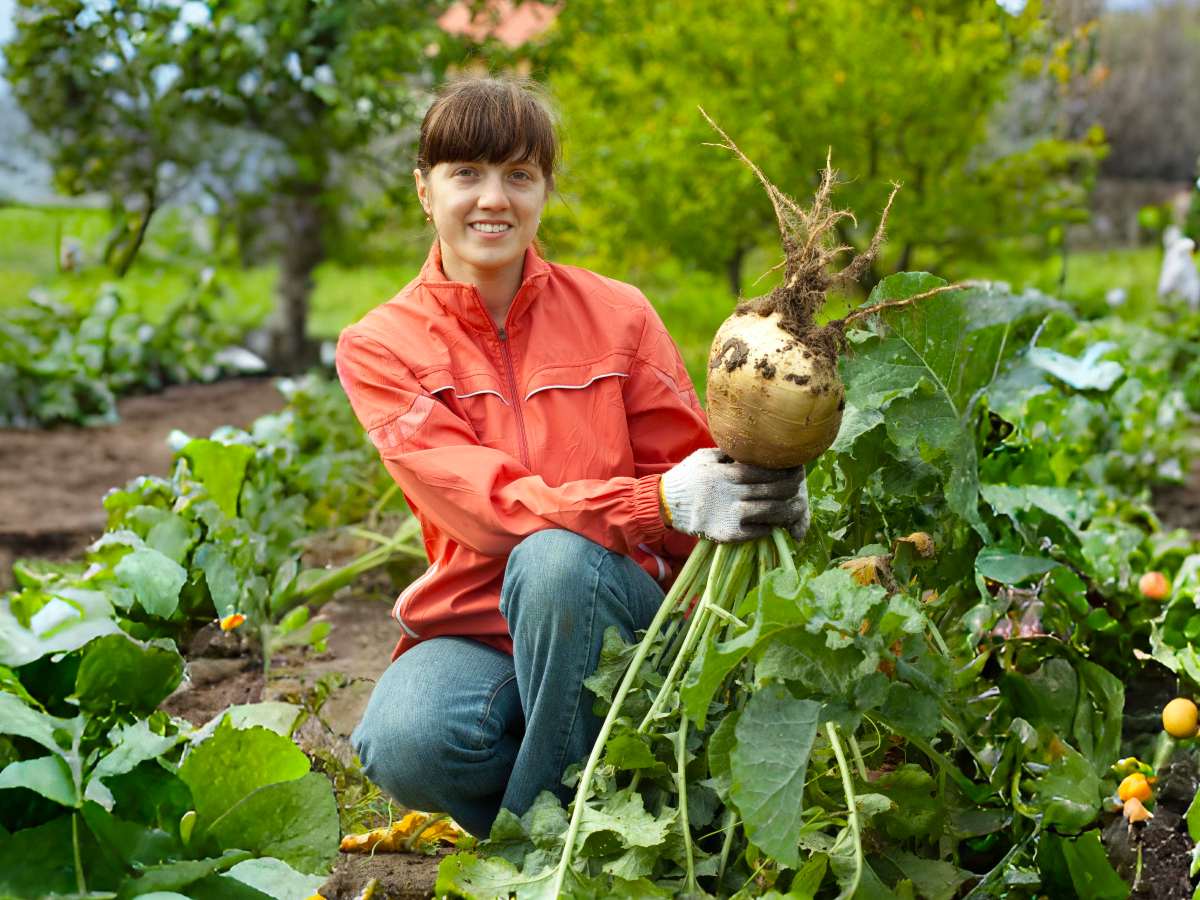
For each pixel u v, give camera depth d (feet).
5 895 6.76
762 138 22.31
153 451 23.17
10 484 20.53
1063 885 7.63
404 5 24.31
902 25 22.67
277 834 7.45
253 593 12.08
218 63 24.54
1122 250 41.63
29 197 28.53
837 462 8.92
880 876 7.13
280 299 30.27
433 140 8.02
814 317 7.40
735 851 7.31
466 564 8.14
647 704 7.46
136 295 31.35
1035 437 13.48
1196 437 21.72
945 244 24.26
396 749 7.91
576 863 7.11
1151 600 9.95
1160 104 44.86
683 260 24.67
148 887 6.81
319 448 17.21
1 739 7.44
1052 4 22.03
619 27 24.40
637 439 8.52
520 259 8.41
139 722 7.59
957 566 9.33
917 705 6.85
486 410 8.20
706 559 7.60
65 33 23.99
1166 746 8.98
